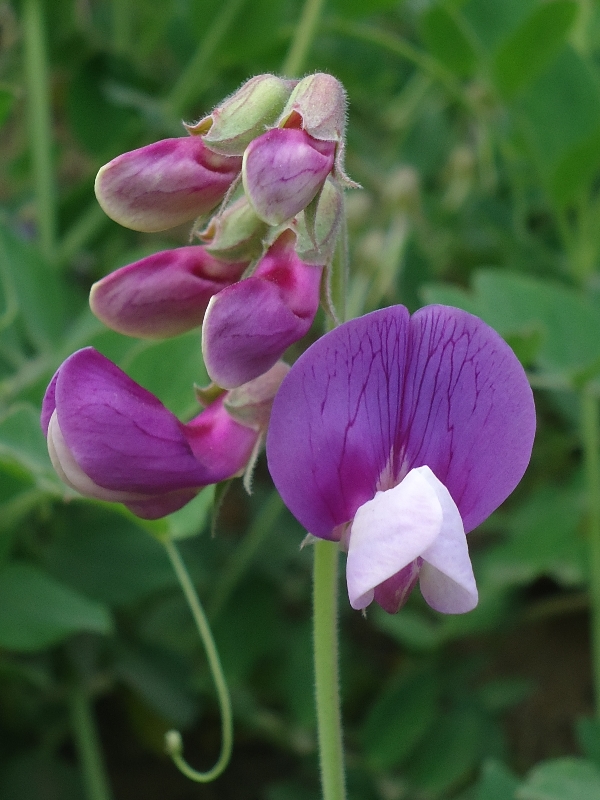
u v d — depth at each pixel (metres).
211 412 0.15
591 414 0.24
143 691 0.24
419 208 0.29
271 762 0.28
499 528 0.30
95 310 0.15
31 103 0.29
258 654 0.27
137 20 0.38
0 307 0.22
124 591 0.22
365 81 0.36
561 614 0.31
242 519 0.32
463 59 0.29
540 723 0.29
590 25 0.33
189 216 0.14
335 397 0.14
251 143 0.13
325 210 0.14
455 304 0.22
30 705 0.25
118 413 0.14
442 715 0.25
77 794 0.24
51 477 0.17
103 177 0.14
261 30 0.29
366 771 0.24
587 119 0.26
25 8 0.29
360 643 0.30
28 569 0.19
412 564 0.14
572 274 0.29
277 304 0.14
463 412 0.14
